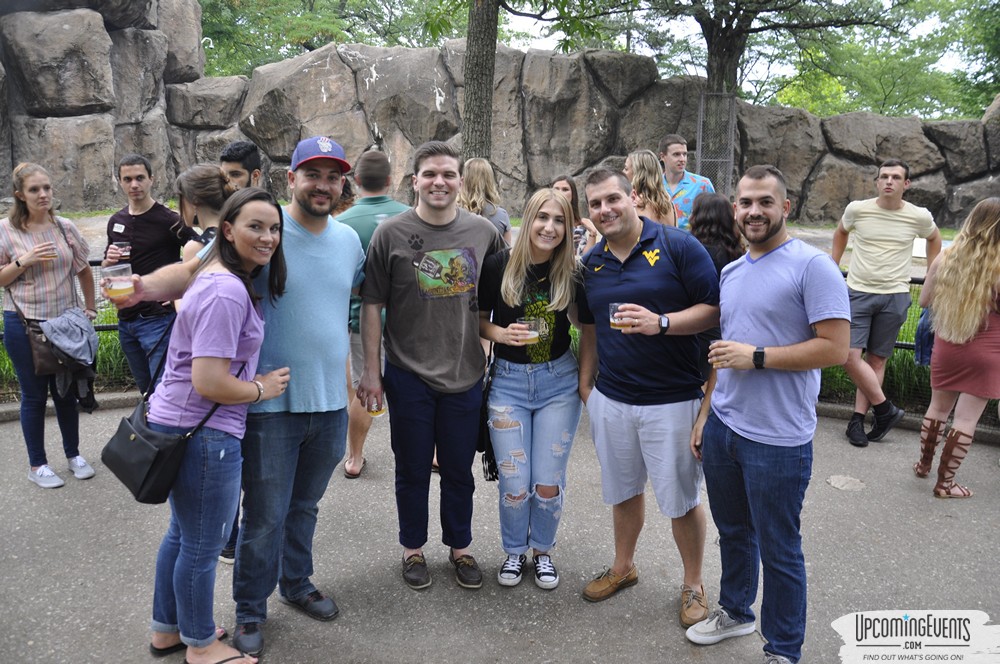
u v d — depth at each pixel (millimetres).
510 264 2986
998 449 4809
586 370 3209
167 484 2332
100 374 5691
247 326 2363
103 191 13211
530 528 3240
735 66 14891
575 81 14398
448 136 14281
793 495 2482
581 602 3115
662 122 14945
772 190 2404
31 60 12539
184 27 15250
